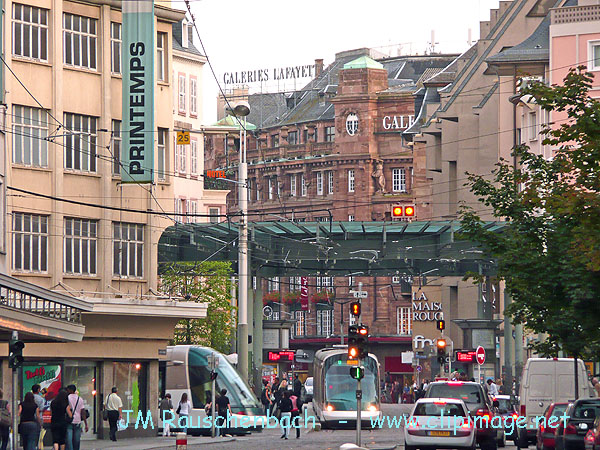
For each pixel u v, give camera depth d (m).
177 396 111.12
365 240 139.25
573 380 88.00
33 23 99.44
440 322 126.69
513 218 72.94
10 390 90.06
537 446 80.44
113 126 105.19
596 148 60.56
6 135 95.81
